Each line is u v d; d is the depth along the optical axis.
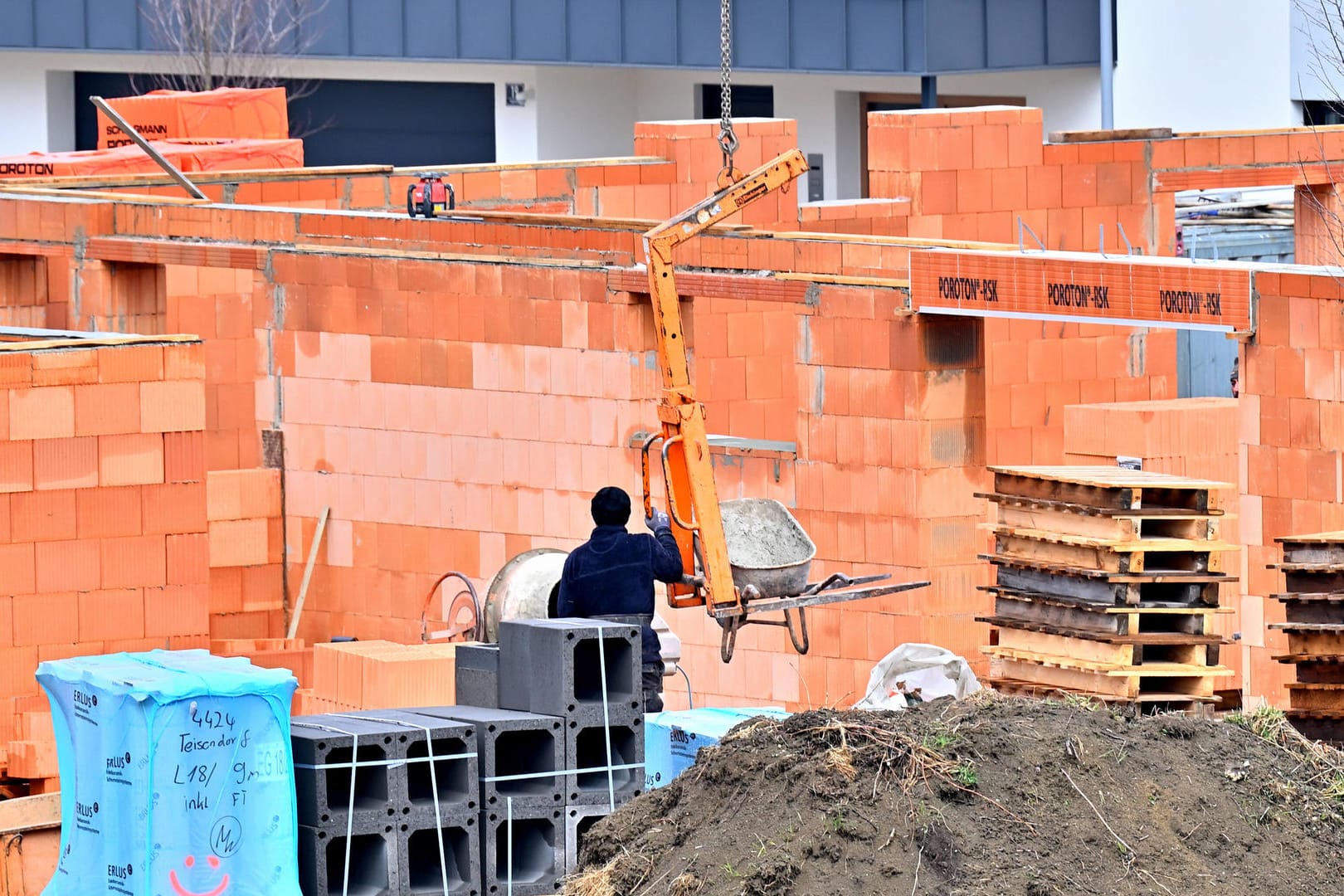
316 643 71.31
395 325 70.75
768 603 43.59
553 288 66.12
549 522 66.81
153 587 57.09
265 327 74.00
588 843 33.62
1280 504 53.50
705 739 38.00
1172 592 46.06
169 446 57.09
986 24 137.88
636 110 163.88
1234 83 127.94
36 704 55.91
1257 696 54.47
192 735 34.06
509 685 38.59
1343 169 84.12
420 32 143.62
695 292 63.91
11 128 150.38
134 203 76.44
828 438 62.34
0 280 80.44
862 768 31.45
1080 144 87.94
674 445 44.28
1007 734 32.06
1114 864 30.19
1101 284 55.72
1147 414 63.09
